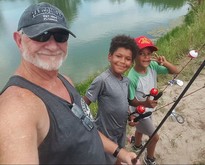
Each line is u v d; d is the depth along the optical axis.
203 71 2.33
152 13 7.47
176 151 1.49
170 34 4.00
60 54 0.61
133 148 1.53
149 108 1.28
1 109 0.49
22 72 0.59
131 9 8.41
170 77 2.26
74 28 6.94
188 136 1.60
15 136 0.45
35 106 0.51
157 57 1.35
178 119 1.60
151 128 1.32
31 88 0.54
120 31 6.28
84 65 4.50
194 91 1.90
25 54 0.58
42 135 0.52
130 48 1.07
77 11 9.03
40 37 0.56
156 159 1.44
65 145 0.55
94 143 0.61
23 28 0.58
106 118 1.11
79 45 5.62
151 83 1.28
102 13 8.40
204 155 1.44
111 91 1.08
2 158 0.44
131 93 1.23
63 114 0.55
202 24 3.18
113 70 1.10
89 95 1.09
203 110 1.82
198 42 2.79
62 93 0.63
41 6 0.60
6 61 5.31
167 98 1.98
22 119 0.47
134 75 1.23
